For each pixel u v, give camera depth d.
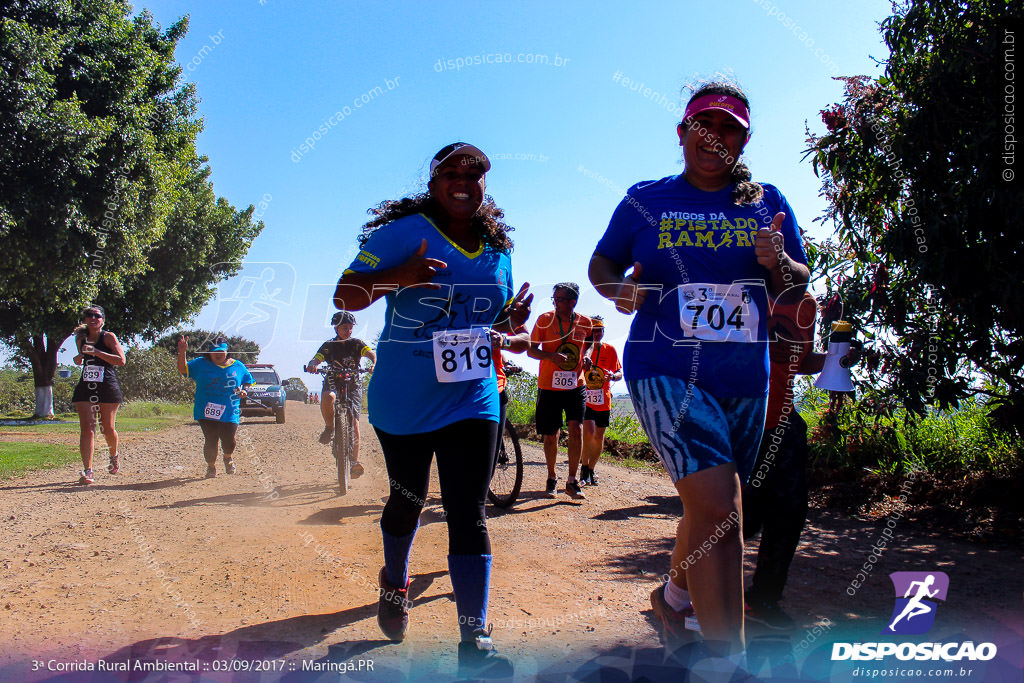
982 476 5.30
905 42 5.00
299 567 3.80
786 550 2.77
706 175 2.36
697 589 2.02
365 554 4.08
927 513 5.05
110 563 3.88
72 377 28.80
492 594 3.40
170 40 18.30
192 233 21.94
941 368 4.95
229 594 3.34
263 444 10.84
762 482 2.78
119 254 15.53
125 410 20.27
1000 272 4.63
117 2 15.84
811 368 2.89
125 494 6.23
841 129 5.18
